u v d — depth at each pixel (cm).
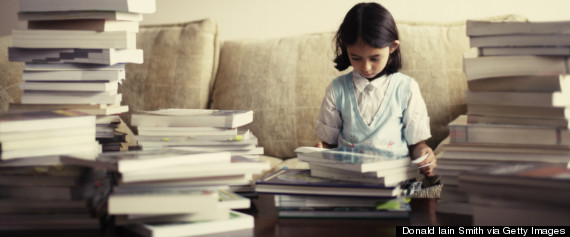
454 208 105
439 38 195
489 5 227
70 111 112
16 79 197
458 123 107
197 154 92
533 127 98
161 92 212
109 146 136
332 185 100
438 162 106
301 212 103
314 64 201
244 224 96
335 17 244
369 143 166
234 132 121
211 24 219
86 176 97
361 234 92
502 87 100
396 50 170
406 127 167
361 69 153
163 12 261
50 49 120
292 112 198
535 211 83
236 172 93
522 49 96
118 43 118
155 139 121
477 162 102
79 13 118
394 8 237
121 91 216
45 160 96
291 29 250
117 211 87
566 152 97
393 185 99
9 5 265
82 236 92
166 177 89
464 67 101
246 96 204
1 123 93
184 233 90
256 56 210
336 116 175
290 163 190
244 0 253
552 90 95
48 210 96
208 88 216
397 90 168
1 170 96
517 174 84
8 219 95
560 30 93
